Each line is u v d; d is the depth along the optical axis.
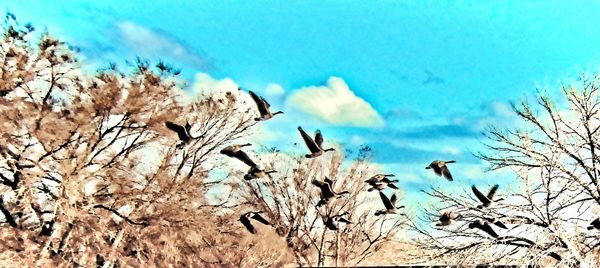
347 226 21.16
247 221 9.05
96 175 12.55
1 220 12.41
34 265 11.20
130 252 13.88
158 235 13.33
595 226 12.12
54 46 12.80
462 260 13.82
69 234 12.36
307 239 21.16
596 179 13.68
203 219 13.80
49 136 11.62
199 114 16.22
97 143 12.38
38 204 12.72
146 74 13.19
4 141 11.56
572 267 12.60
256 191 20.61
